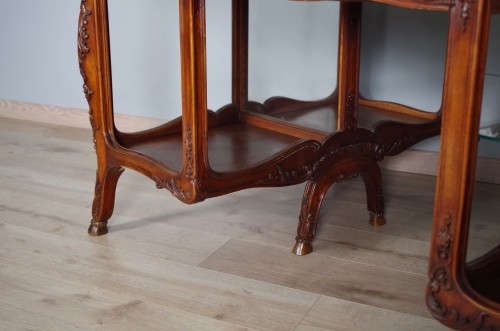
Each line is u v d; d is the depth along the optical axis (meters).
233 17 1.74
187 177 1.31
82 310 1.24
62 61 2.51
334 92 1.88
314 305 1.26
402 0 0.96
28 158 2.15
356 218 1.69
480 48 0.78
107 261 1.44
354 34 1.45
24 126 2.54
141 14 2.31
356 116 1.51
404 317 1.22
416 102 1.97
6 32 2.58
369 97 2.03
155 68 2.36
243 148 1.52
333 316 1.22
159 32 2.30
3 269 1.39
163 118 2.40
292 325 1.19
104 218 1.57
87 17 1.44
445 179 0.84
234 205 1.77
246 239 1.56
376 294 1.30
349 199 1.82
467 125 0.81
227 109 1.75
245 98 1.78
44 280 1.35
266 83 1.85
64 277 1.36
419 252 1.49
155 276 1.37
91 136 2.43
